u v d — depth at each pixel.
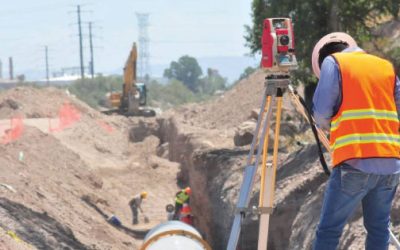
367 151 8.86
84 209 32.25
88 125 71.94
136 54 94.38
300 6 32.97
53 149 43.34
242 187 10.19
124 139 75.19
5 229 18.80
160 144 78.25
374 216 9.34
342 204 9.03
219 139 54.81
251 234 23.84
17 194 24.23
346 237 16.48
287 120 39.66
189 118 82.75
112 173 52.94
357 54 9.38
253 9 34.97
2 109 76.94
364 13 32.94
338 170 9.03
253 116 56.72
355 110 9.01
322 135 10.18
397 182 9.19
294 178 23.69
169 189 51.34
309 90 35.53
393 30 38.97
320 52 10.02
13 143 39.69
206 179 33.66
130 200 44.88
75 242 22.31
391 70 9.38
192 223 34.88
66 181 37.53
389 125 9.09
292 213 21.94
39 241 19.41
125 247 28.02
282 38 9.74
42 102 79.94
